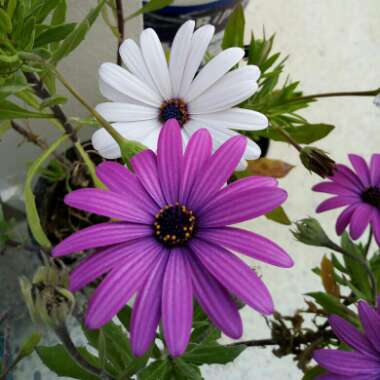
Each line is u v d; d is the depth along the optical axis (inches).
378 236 7.3
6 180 11.0
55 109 7.0
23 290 4.6
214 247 4.6
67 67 9.0
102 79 7.0
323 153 7.5
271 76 8.9
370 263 8.3
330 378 5.4
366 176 7.8
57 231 9.8
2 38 5.8
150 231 4.8
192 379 6.2
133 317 4.3
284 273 12.1
